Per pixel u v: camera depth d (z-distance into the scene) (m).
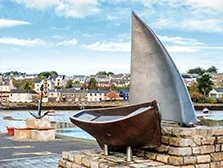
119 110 7.45
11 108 84.00
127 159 6.80
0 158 10.84
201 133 6.66
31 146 13.89
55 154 11.72
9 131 18.62
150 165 6.41
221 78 91.38
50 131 16.52
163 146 6.68
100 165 6.55
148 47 7.62
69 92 102.25
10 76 114.75
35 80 110.56
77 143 14.95
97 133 6.97
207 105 81.31
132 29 7.88
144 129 6.30
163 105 7.34
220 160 6.78
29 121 17.41
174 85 7.23
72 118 7.45
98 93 102.00
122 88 109.12
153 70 7.56
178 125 7.11
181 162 6.37
